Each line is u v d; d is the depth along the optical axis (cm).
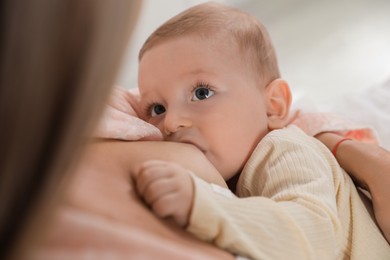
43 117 28
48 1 27
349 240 83
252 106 92
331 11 201
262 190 81
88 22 29
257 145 88
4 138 27
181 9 167
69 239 36
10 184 28
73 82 29
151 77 91
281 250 57
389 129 119
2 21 27
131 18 32
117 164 59
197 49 90
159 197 50
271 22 199
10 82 27
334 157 92
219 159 86
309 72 169
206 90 89
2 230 29
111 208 45
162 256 41
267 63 101
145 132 76
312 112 109
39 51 27
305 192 72
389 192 85
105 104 33
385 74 165
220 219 51
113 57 32
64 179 30
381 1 204
